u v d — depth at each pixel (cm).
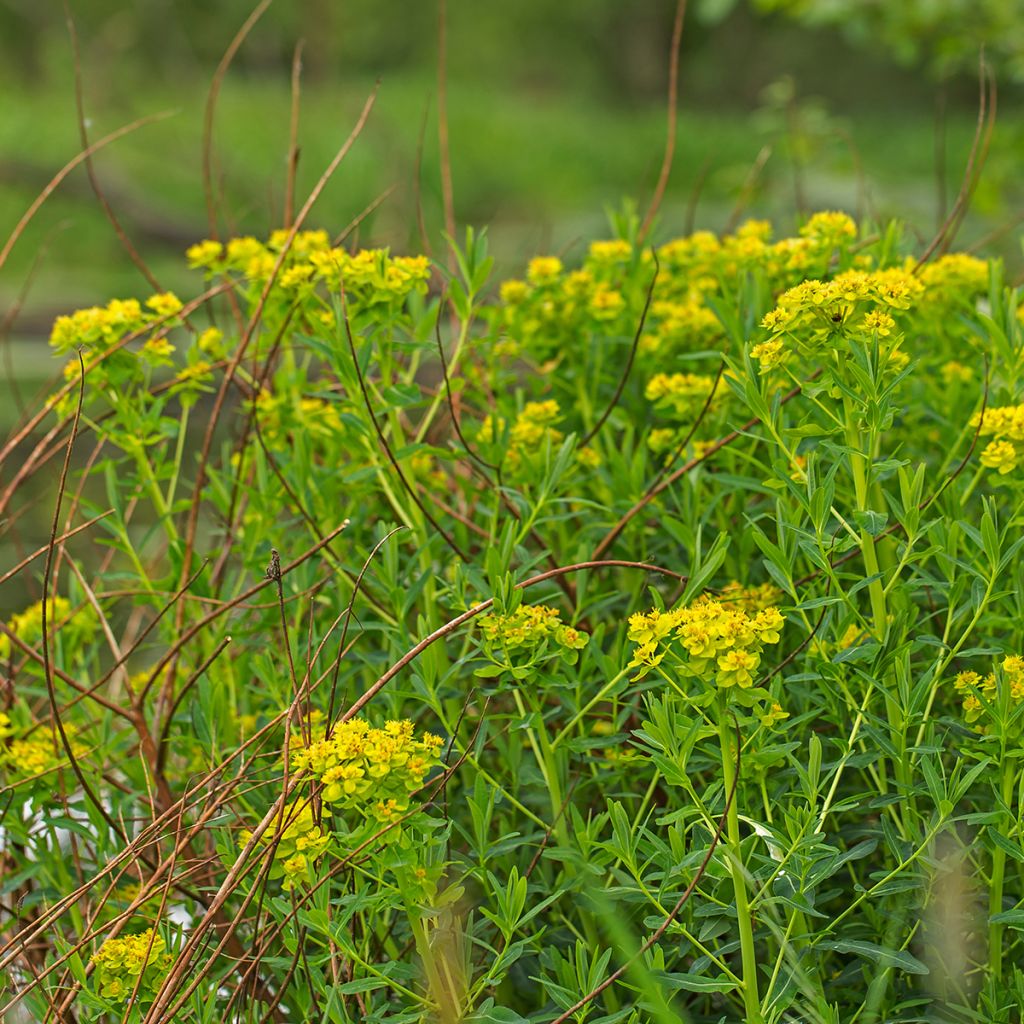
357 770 140
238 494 227
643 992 140
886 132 2069
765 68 3016
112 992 158
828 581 175
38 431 500
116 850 189
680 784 151
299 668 193
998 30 534
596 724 194
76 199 1248
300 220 220
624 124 1970
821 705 175
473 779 195
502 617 161
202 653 220
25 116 1608
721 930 153
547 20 3059
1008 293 201
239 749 170
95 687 202
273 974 184
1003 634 189
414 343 198
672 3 2995
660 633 145
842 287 158
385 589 186
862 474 164
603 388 233
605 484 211
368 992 166
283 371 224
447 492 234
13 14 2369
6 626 200
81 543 364
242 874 154
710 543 208
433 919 158
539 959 180
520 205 1533
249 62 2472
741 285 216
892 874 154
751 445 207
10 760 195
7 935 212
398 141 1399
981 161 272
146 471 214
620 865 175
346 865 154
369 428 194
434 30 3033
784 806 172
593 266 236
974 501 209
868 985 164
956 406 212
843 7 548
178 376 221
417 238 282
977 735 165
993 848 163
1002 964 175
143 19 2280
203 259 229
